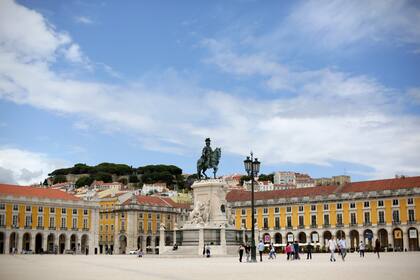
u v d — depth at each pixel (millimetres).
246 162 26516
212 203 38719
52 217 72812
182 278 14680
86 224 76562
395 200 68812
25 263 27000
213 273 16734
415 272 16812
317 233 74250
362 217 71125
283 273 16578
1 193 68438
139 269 19406
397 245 68625
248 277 14961
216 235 36500
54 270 19312
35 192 73438
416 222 66500
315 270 18031
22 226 69438
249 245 32594
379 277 14711
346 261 26641
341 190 74875
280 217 77938
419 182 68500
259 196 81500
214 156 40125
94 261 29922
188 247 36688
